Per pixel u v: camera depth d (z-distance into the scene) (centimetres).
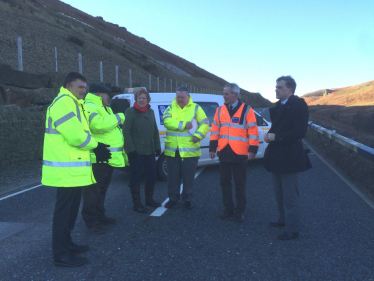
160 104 681
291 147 366
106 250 347
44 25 3022
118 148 416
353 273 291
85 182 312
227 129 432
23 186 677
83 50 2945
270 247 349
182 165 485
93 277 290
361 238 369
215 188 611
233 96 438
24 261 325
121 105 627
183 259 322
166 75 4466
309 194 554
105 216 430
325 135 1076
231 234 388
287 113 368
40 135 952
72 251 338
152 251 342
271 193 568
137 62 4022
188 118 484
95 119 387
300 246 350
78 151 309
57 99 301
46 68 1902
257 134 429
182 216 458
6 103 998
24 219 457
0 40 1955
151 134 481
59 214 310
